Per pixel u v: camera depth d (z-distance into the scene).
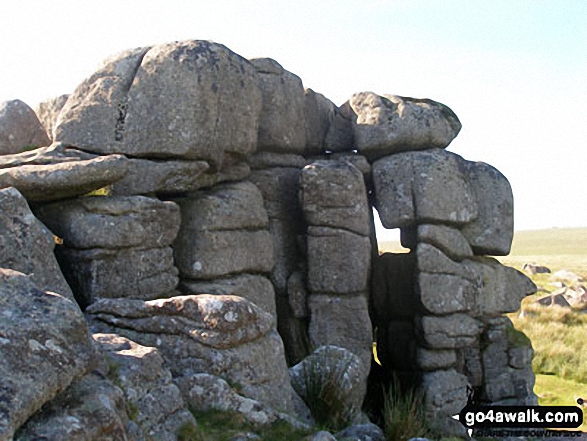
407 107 17.16
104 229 11.73
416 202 16.31
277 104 16.56
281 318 16.09
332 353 12.02
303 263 16.19
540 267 54.84
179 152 13.45
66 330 5.92
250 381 9.12
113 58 14.26
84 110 13.68
